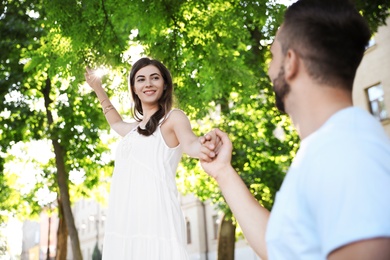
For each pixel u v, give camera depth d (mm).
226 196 1529
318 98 994
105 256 2586
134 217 2564
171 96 2871
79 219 53156
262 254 1403
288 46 1034
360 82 19875
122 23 7812
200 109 8305
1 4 12367
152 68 2865
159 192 2570
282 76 1055
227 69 8484
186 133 2637
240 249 29469
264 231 1418
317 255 853
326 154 835
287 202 908
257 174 14531
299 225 874
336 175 793
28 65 8250
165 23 7953
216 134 1610
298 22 1021
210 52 8305
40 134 16875
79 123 16016
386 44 18766
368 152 803
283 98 1077
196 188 17672
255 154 15000
